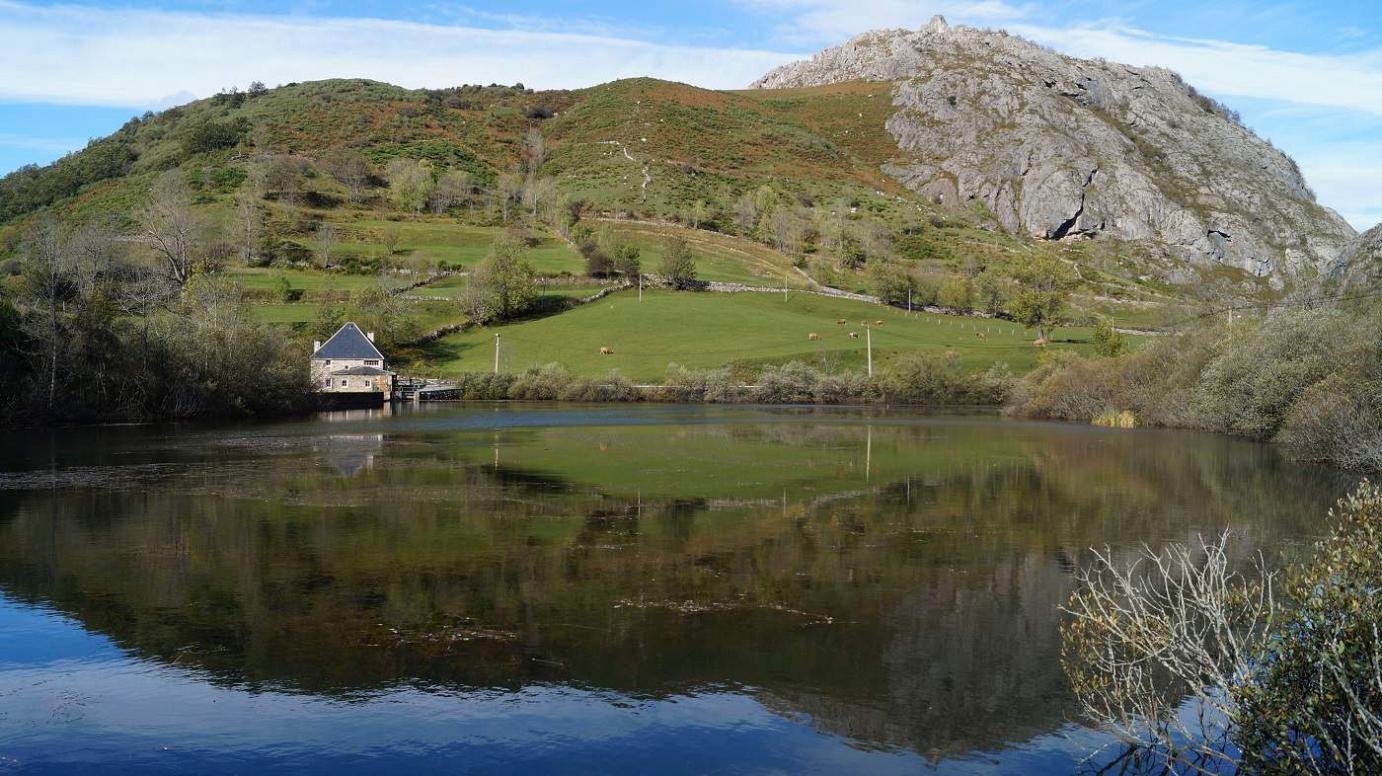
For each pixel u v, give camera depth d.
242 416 62.06
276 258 117.44
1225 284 124.31
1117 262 188.62
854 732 10.22
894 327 105.38
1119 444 42.97
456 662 12.22
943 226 189.75
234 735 9.98
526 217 156.62
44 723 10.23
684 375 82.00
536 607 14.73
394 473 30.45
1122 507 24.38
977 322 112.56
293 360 72.25
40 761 9.35
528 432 47.97
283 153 171.62
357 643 12.91
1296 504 24.92
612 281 116.12
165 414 56.94
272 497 25.16
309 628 13.59
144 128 199.62
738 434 47.19
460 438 44.19
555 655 12.52
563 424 54.16
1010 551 18.98
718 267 133.88
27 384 50.66
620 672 11.93
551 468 31.97
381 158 182.75
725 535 20.47
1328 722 7.13
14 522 21.34
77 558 17.78
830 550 19.00
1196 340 57.50
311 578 16.41
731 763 9.40
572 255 131.12
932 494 26.56
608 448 39.25
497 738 9.95
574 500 25.00
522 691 11.27
